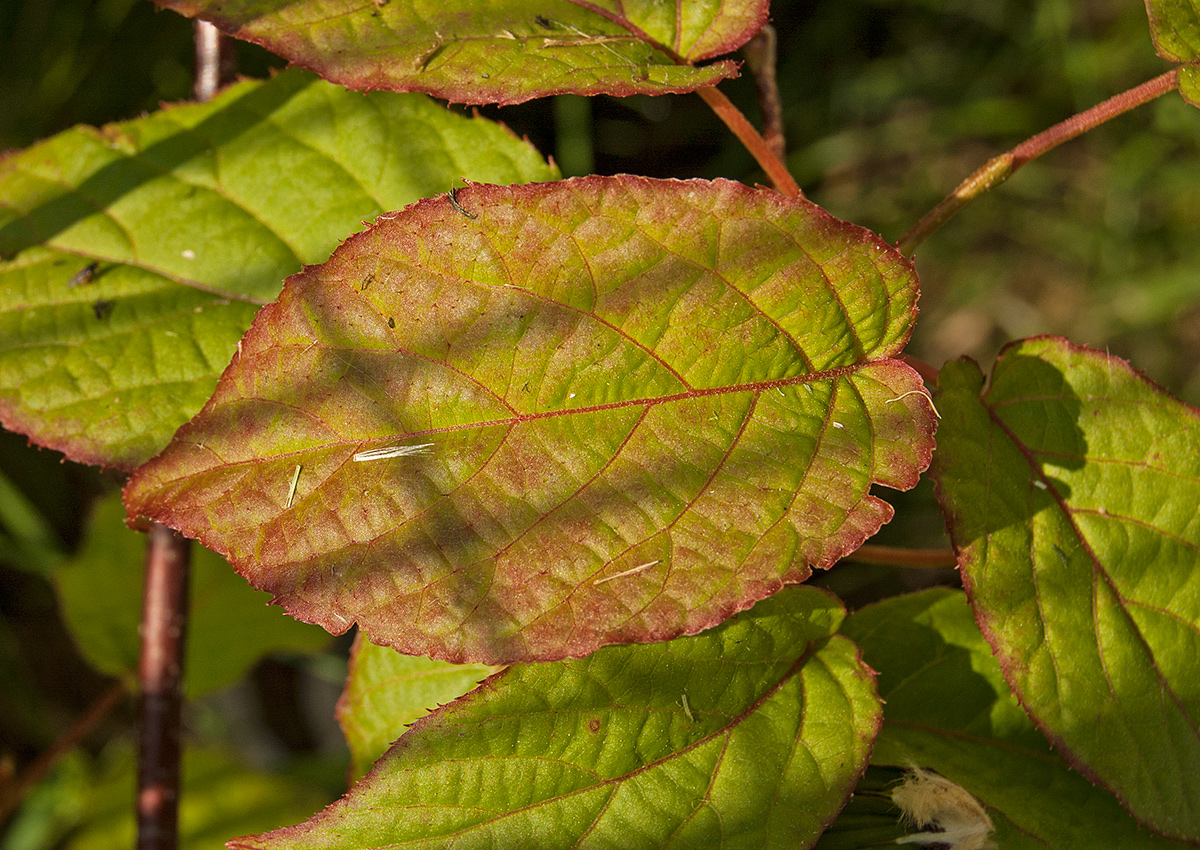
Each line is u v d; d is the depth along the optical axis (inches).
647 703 22.0
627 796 21.8
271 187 23.3
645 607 21.4
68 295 23.0
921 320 40.1
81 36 35.9
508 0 22.2
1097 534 22.4
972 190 22.6
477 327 21.6
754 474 21.7
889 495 35.4
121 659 26.9
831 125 39.6
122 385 22.8
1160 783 22.1
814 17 39.5
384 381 21.6
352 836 21.6
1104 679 22.2
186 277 23.1
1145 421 22.5
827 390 21.9
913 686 23.0
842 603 22.3
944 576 29.6
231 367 21.5
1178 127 36.2
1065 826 22.6
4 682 36.5
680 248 21.7
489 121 23.3
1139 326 38.1
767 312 21.8
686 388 21.8
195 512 21.4
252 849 21.5
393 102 23.4
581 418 21.7
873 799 22.5
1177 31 22.5
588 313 21.7
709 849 21.7
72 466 37.2
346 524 21.4
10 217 23.2
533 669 21.9
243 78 23.5
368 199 23.3
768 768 21.9
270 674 38.0
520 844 21.7
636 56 22.1
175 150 23.4
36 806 33.9
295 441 21.5
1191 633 22.3
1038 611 22.2
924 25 39.5
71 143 23.4
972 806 22.4
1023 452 22.5
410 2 22.1
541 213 21.5
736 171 37.4
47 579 38.1
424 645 21.4
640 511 21.6
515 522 21.5
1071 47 37.5
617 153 37.7
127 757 28.9
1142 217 38.4
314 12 22.0
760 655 22.1
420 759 21.7
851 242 21.7
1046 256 39.9
